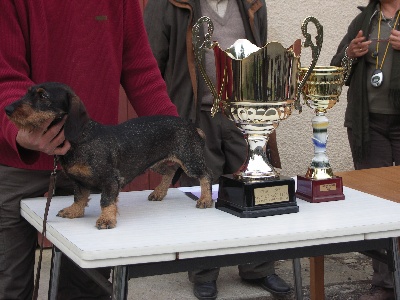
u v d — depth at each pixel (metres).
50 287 1.80
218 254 1.56
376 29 3.57
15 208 1.98
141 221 1.73
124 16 2.09
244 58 1.79
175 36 3.42
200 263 1.58
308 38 1.88
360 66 3.54
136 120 1.83
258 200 1.79
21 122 1.57
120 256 1.46
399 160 3.56
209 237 1.57
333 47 4.70
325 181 1.99
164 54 3.49
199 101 3.39
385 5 3.57
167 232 1.61
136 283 3.78
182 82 3.45
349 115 3.67
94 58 2.01
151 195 2.01
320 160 2.05
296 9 4.54
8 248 2.00
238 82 1.81
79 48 1.97
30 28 1.87
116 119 2.11
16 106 1.57
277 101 1.82
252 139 1.89
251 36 3.46
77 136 1.60
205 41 1.86
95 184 1.70
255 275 3.66
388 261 1.81
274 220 1.75
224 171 3.58
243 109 1.84
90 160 1.67
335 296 3.64
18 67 1.86
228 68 1.82
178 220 1.74
